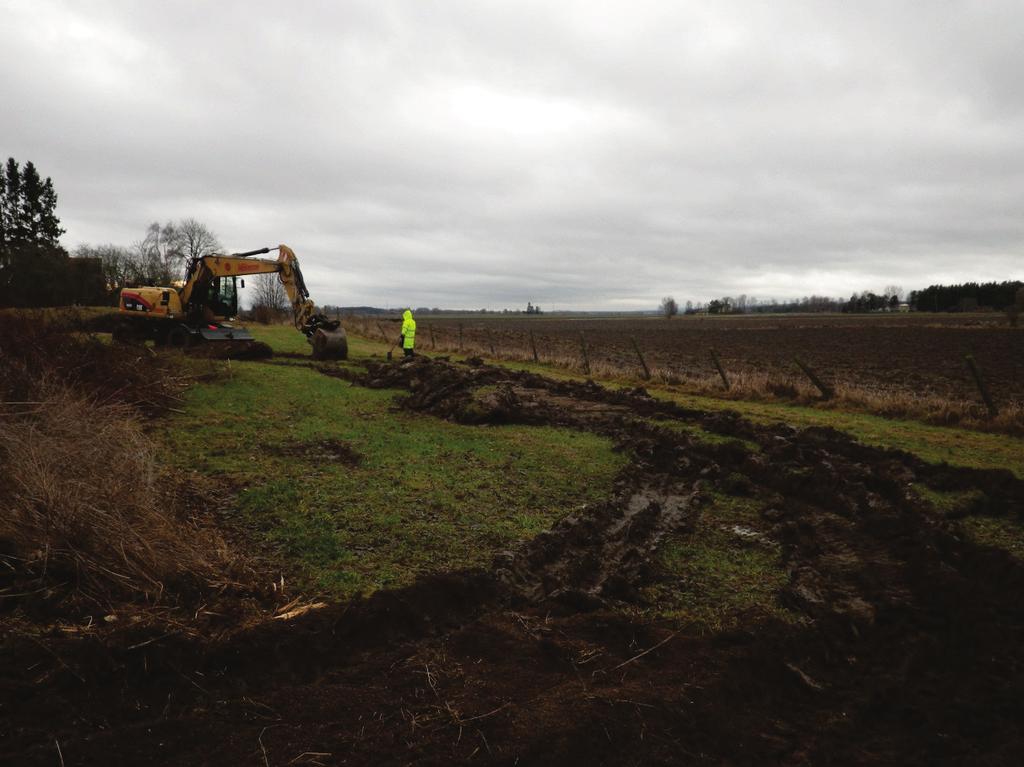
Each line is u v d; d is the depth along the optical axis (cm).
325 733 347
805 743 375
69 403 921
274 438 1074
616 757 344
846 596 552
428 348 3136
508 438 1134
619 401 1452
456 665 420
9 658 377
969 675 437
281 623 441
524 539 661
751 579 601
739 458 974
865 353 3678
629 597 548
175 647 400
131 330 2342
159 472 798
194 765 317
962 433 1189
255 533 655
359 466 922
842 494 797
